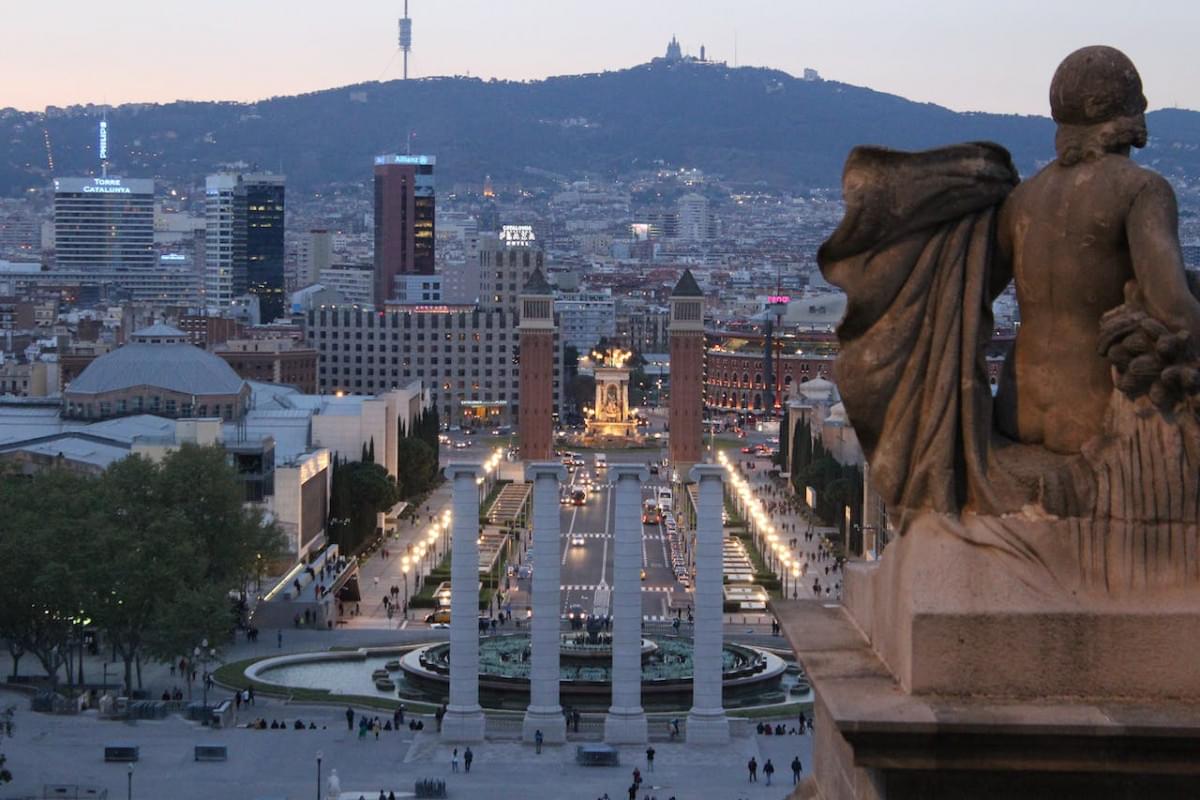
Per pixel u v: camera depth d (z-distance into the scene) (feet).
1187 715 98.02
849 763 106.83
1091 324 106.83
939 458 107.24
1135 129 106.83
